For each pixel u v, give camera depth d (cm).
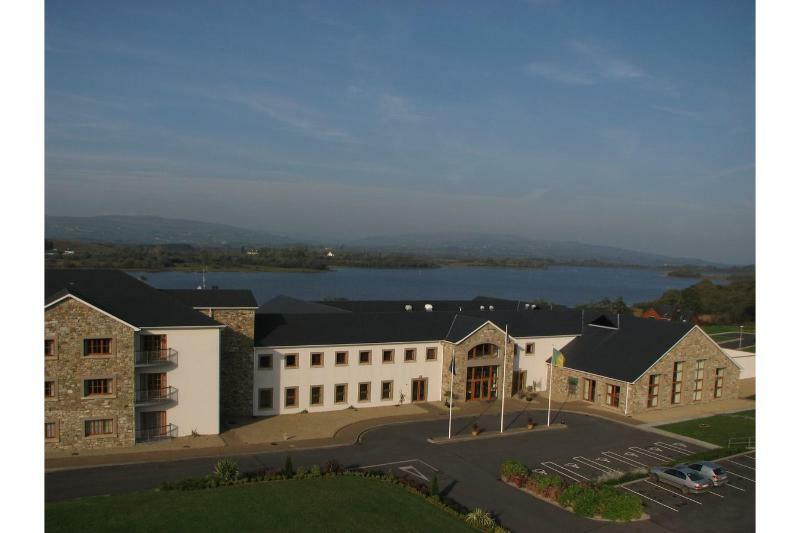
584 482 3906
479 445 4694
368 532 3089
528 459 4400
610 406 5891
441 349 6053
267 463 4122
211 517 3156
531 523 3338
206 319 4688
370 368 5728
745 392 6850
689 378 6112
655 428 5262
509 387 6238
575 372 6275
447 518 3316
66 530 2942
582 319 7069
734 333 12106
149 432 4475
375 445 4612
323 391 5528
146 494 3441
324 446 4541
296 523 3142
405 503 3472
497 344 6138
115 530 2967
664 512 3497
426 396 6009
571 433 5072
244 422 5091
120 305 4516
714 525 3338
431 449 4559
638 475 4047
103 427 4278
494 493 3744
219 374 4803
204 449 4341
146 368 4444
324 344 5491
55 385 4112
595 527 3303
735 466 4275
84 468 3878
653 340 6109
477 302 8144
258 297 19762
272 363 5338
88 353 4206
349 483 3725
